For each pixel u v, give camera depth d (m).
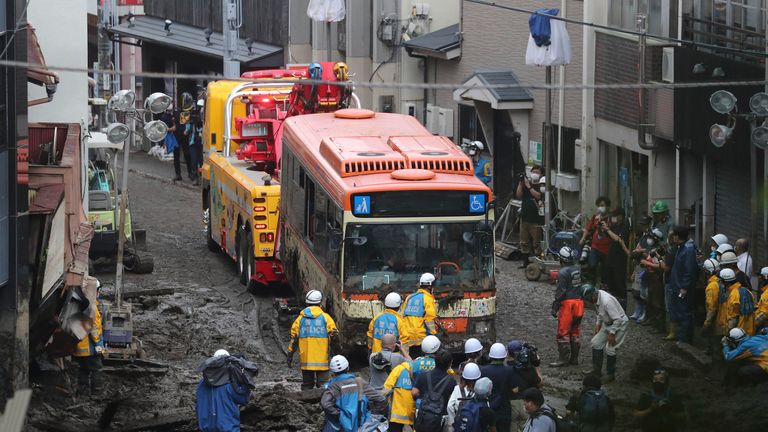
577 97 53.06
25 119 28.50
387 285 36.44
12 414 23.25
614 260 41.94
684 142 42.91
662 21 45.56
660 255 38.97
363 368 37.06
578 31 52.78
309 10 72.75
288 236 44.16
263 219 45.94
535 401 25.83
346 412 27.69
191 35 88.88
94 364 33.41
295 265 43.12
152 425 30.27
